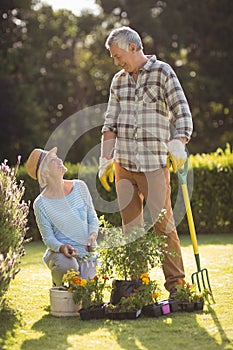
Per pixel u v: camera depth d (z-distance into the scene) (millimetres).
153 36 35562
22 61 32156
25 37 33094
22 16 32656
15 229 8469
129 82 8773
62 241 8711
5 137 30984
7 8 31109
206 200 17188
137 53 8641
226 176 17156
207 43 36469
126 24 37219
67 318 8000
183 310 8234
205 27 36219
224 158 17375
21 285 10000
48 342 7016
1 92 30609
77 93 38375
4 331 7434
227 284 9789
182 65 37406
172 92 8547
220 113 37062
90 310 7891
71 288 8086
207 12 35781
